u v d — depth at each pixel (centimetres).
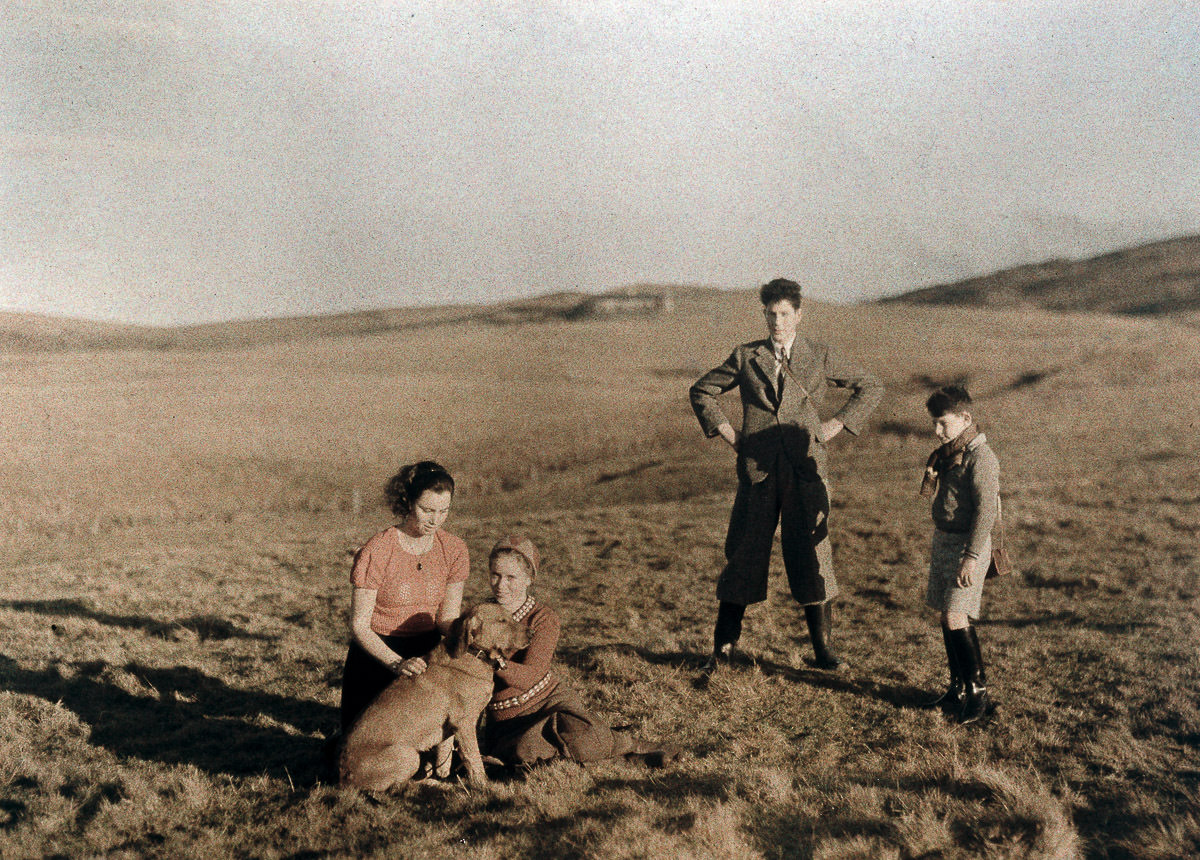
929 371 6331
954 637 516
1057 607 800
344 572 1202
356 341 11650
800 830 347
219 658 707
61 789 432
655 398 6681
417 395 6819
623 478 3350
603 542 1341
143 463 4225
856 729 504
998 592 888
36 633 771
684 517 1603
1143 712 491
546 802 378
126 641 753
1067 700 528
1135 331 8125
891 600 888
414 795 402
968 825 334
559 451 4791
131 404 5988
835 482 2177
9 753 469
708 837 327
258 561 1315
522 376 7969
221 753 489
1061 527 1197
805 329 9012
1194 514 1194
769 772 402
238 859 353
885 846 318
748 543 612
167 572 1221
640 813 361
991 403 4284
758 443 614
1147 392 3800
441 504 425
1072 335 8050
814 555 612
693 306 13962
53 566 1366
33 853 357
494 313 16812
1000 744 456
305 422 5628
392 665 413
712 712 539
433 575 437
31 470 3938
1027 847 309
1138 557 971
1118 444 2294
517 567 430
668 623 817
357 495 3450
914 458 2695
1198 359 5016
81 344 9138
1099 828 346
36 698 573
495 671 425
